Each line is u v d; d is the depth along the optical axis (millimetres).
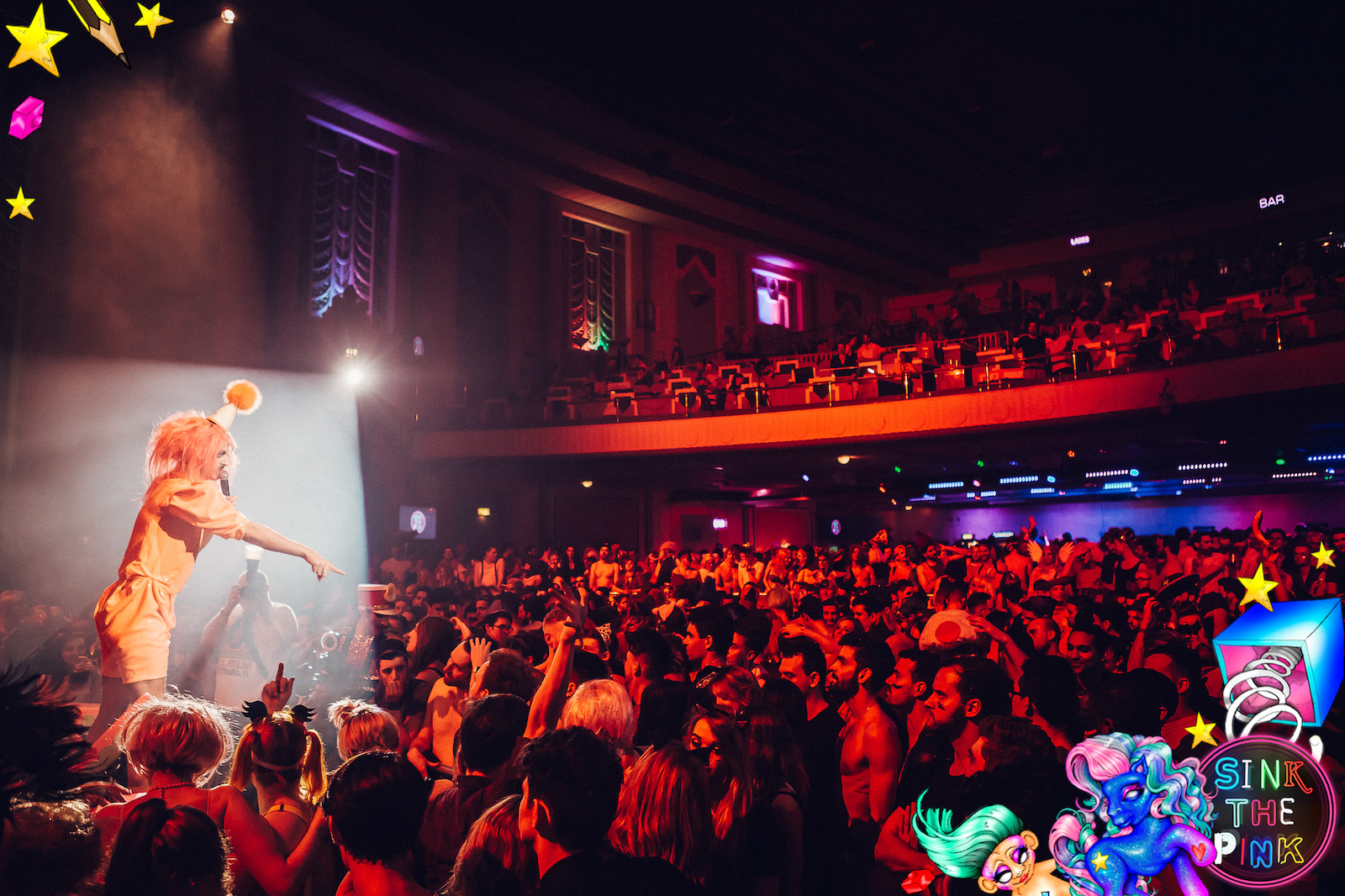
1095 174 25438
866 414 16328
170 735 2490
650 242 25828
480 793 2811
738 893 2701
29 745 1815
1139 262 26984
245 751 2781
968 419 15422
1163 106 22203
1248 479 19266
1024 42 19359
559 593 3459
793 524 27906
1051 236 28234
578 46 17969
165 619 4578
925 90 21234
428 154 21406
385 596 8164
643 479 22406
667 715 3256
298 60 16312
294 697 4852
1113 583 9945
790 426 16984
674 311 26125
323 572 4902
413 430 19750
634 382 19469
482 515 21344
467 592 10492
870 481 23062
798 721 3713
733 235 25375
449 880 2609
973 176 25391
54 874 1640
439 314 21141
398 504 19359
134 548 4566
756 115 21078
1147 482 19766
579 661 4414
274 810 2746
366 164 20266
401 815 2234
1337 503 19656
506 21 16953
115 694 4367
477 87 18172
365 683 5090
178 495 4574
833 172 23781
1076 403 14406
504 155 20156
